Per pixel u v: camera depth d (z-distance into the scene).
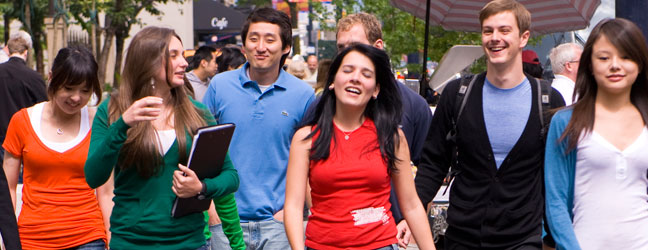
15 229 5.11
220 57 12.91
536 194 6.53
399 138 5.81
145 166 5.50
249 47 7.23
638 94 5.79
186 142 5.60
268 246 7.15
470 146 6.56
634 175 5.71
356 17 7.35
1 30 38.41
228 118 7.25
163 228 5.57
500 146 6.48
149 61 5.53
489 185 6.51
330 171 5.67
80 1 38.88
